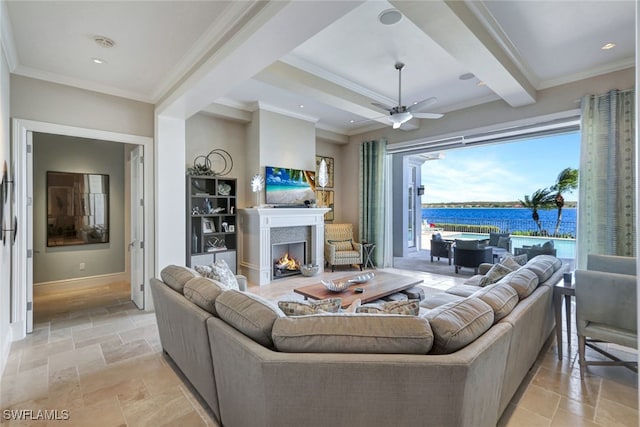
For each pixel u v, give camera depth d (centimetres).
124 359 268
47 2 217
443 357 127
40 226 459
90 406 205
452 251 732
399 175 867
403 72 402
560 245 834
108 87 362
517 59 353
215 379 181
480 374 137
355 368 127
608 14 276
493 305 178
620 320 225
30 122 321
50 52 286
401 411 128
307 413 132
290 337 138
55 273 472
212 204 534
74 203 487
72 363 261
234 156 568
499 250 661
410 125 565
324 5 189
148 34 259
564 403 207
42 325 346
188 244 477
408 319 140
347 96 441
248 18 226
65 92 341
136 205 418
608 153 377
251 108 554
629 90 366
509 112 472
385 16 284
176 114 393
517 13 274
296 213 587
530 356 226
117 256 527
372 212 680
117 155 526
